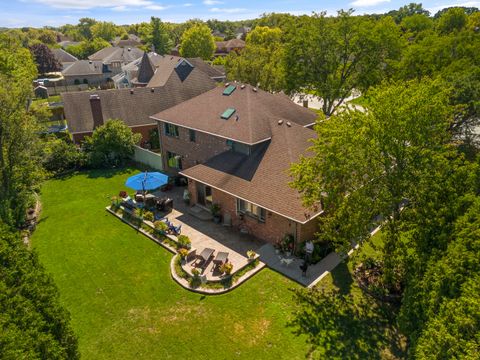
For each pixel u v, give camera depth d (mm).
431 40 38625
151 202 27000
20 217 24156
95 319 16266
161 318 16203
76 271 19672
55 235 23438
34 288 11250
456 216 12648
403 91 15305
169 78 45188
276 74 47844
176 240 22000
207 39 99312
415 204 14703
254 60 49219
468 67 31438
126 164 36812
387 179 15312
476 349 8461
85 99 39969
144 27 180875
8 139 25594
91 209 27016
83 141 36938
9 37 71000
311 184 16719
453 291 10188
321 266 19547
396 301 16609
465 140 28312
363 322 15617
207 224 24328
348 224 15703
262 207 20516
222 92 30562
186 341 14938
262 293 17609
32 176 26750
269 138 24875
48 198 29156
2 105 24750
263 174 22500
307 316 16031
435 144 14836
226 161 25312
